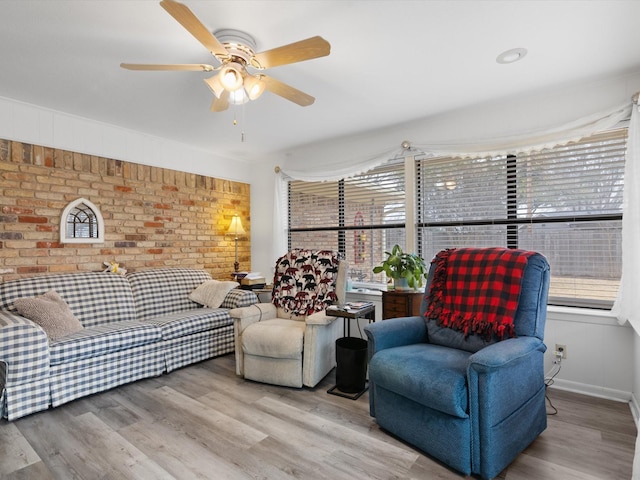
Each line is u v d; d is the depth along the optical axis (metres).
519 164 3.02
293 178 4.47
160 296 3.64
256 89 2.10
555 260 2.88
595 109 2.63
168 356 3.08
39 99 2.90
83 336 2.62
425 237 3.51
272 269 4.68
